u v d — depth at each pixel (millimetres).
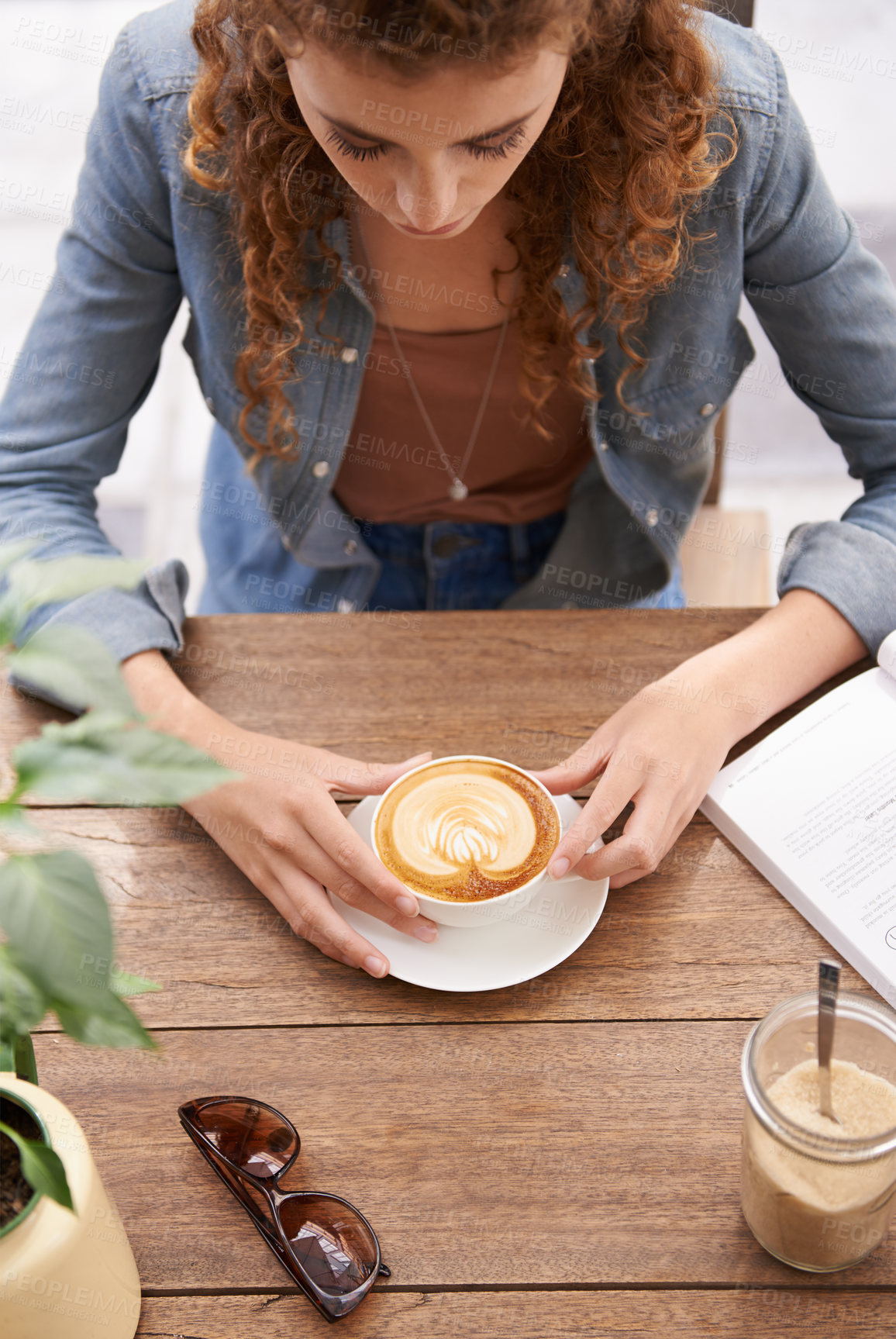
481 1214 625
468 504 1303
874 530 993
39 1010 406
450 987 717
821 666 921
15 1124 520
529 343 1075
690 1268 599
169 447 2559
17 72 3207
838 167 2883
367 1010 724
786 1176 554
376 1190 637
